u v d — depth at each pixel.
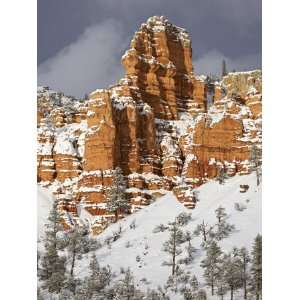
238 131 103.81
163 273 62.94
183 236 73.56
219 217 75.94
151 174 100.81
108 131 99.31
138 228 83.12
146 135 104.56
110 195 93.12
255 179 91.12
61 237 74.88
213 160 102.19
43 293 56.41
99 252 72.12
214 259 59.81
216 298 54.75
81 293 57.06
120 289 56.53
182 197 89.69
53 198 96.56
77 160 104.75
